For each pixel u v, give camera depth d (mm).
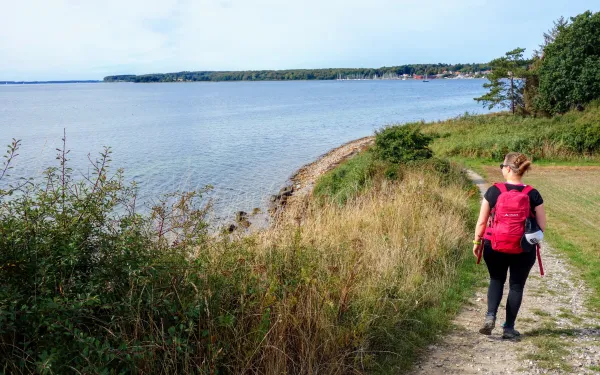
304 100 130375
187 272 3814
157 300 3371
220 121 67438
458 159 25469
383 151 20531
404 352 4469
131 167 29422
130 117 74625
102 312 3314
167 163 31641
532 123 33438
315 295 4297
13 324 2814
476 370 4164
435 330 5027
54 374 2768
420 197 10625
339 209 10406
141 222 3803
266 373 3557
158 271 3451
